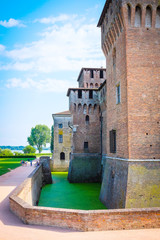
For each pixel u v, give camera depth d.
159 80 20.45
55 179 44.38
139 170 18.89
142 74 20.30
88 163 40.44
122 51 21.56
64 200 26.42
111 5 23.94
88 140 40.84
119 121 21.98
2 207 15.16
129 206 17.92
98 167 40.41
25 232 10.34
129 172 18.80
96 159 40.69
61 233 10.32
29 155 89.88
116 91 23.42
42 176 38.97
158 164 19.23
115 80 23.86
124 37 21.00
